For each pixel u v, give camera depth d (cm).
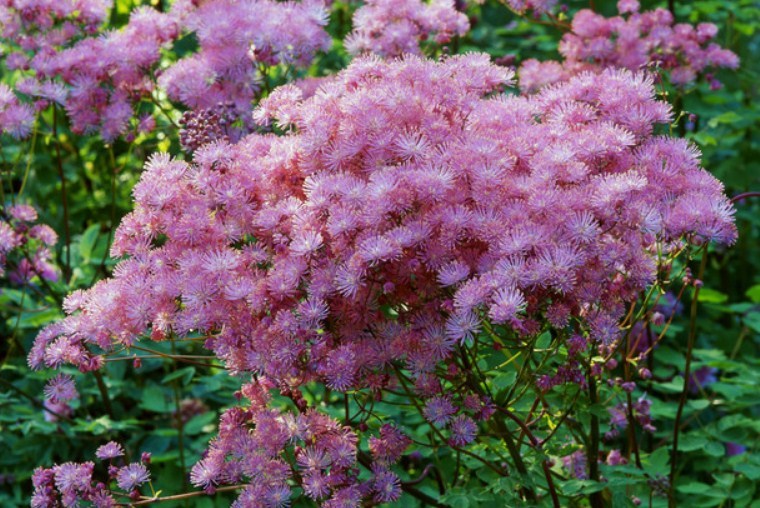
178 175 221
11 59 321
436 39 319
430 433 263
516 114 230
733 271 475
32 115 309
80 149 412
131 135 315
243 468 204
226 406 329
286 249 206
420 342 199
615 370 326
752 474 289
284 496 202
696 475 334
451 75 237
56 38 326
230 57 291
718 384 317
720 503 300
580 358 225
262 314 204
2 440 347
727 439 306
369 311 205
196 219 211
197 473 211
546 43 432
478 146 200
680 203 207
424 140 206
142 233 222
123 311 210
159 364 346
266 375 211
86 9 330
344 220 192
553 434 231
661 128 335
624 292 209
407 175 193
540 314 222
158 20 316
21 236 310
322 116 211
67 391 227
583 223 192
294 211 206
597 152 210
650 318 258
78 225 398
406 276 198
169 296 208
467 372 211
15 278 370
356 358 199
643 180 199
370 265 187
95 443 326
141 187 218
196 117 263
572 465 262
